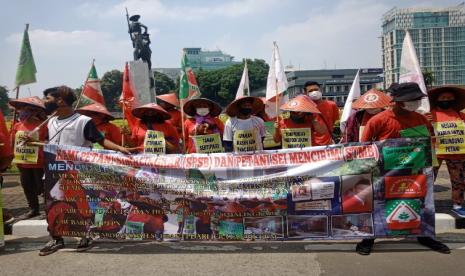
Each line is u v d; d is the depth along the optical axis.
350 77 90.88
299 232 5.80
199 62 173.62
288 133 7.34
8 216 7.47
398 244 6.05
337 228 5.75
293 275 4.98
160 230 5.97
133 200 6.01
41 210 8.57
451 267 5.12
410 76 8.21
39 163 7.78
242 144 7.30
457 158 6.94
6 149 6.39
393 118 5.77
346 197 5.74
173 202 5.97
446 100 7.04
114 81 82.81
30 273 5.18
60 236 6.12
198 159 5.98
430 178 5.67
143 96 21.64
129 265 5.41
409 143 5.68
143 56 25.77
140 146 7.50
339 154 5.78
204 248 6.11
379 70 91.88
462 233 6.55
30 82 9.18
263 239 5.83
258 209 5.85
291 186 5.81
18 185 11.61
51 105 7.36
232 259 5.59
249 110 7.38
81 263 5.51
